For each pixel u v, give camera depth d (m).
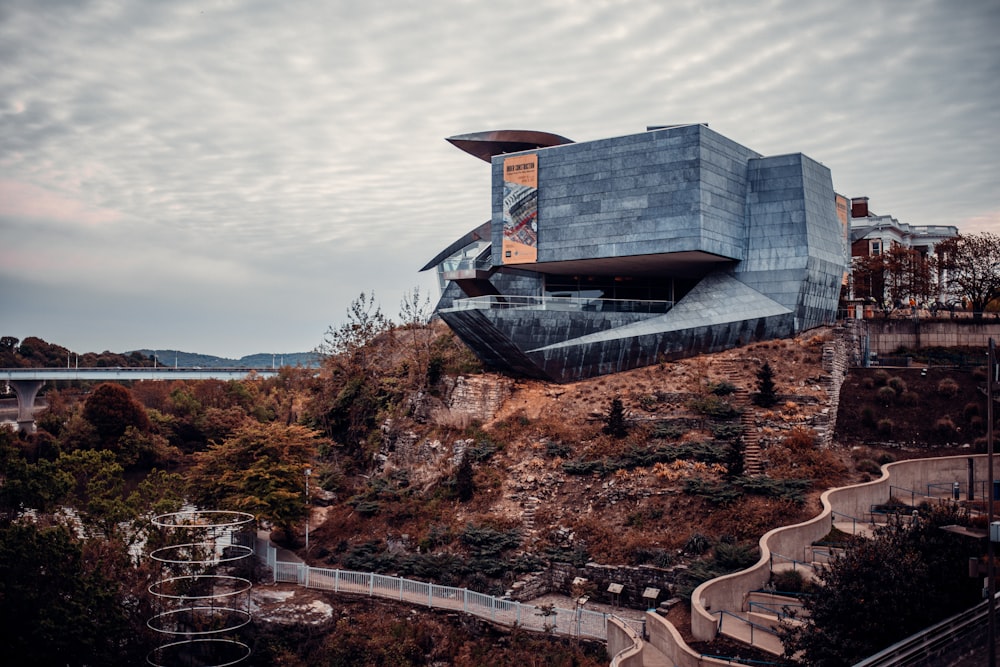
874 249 111.38
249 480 56.62
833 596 31.88
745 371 61.97
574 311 66.44
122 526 56.03
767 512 46.44
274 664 45.44
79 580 44.97
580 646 39.28
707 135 64.94
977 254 81.25
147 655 45.97
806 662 31.06
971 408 57.34
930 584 31.83
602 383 63.81
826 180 73.44
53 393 138.00
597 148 67.69
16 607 43.38
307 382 99.88
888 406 59.62
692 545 44.88
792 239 67.69
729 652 33.81
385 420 70.69
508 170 71.25
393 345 84.75
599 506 51.12
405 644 44.31
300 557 56.59
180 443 109.88
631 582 44.56
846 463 53.38
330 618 47.25
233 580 52.56
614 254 66.44
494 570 47.75
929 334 72.44
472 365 69.31
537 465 55.72
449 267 79.25
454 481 57.12
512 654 40.44
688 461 52.41
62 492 54.88
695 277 76.88
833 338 64.06
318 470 70.31
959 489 50.22
